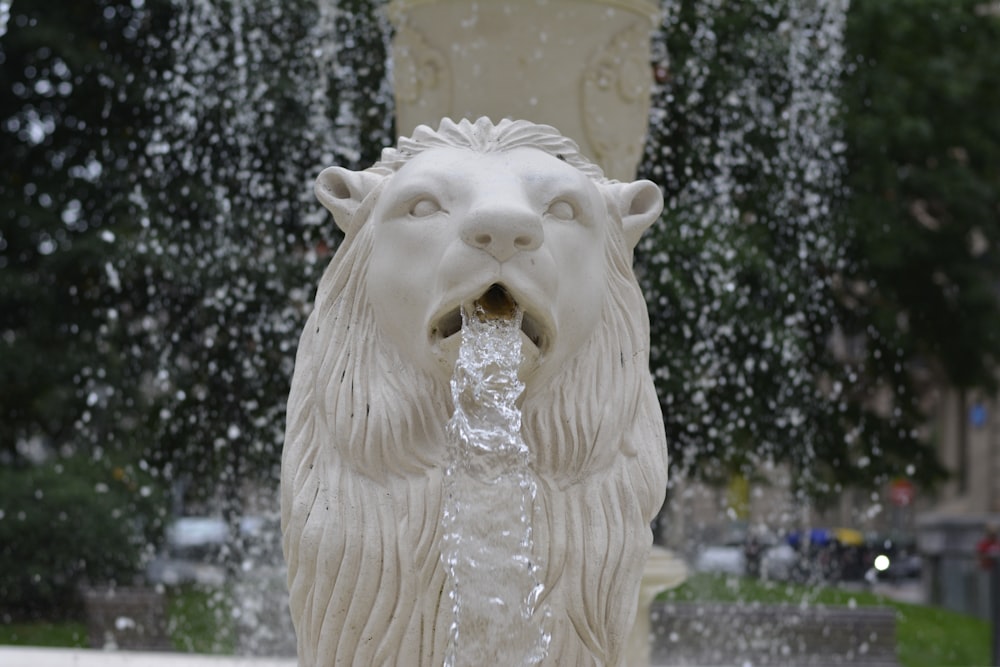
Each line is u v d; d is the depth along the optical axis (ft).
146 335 33.71
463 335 7.00
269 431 27.61
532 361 7.14
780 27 26.78
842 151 36.27
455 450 7.13
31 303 36.19
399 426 7.31
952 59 41.75
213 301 28.14
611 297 7.74
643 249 24.57
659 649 22.25
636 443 7.66
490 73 13.56
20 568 31.07
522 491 7.16
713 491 38.32
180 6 29.66
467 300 6.89
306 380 7.73
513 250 6.84
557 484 7.41
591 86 13.73
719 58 26.66
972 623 35.86
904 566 58.80
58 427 37.22
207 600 28.50
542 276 6.94
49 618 31.48
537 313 6.98
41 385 35.78
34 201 37.06
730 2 26.21
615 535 7.43
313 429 7.63
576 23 13.57
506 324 7.06
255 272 27.40
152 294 30.86
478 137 7.55
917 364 50.37
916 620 35.09
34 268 37.11
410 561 7.24
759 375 29.48
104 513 31.48
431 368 7.24
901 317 43.50
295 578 7.55
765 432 30.55
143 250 28.84
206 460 30.01
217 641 24.08
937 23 40.63
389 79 25.13
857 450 39.19
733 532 43.83
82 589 31.22
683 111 24.81
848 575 41.88
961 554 43.19
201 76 27.89
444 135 7.62
